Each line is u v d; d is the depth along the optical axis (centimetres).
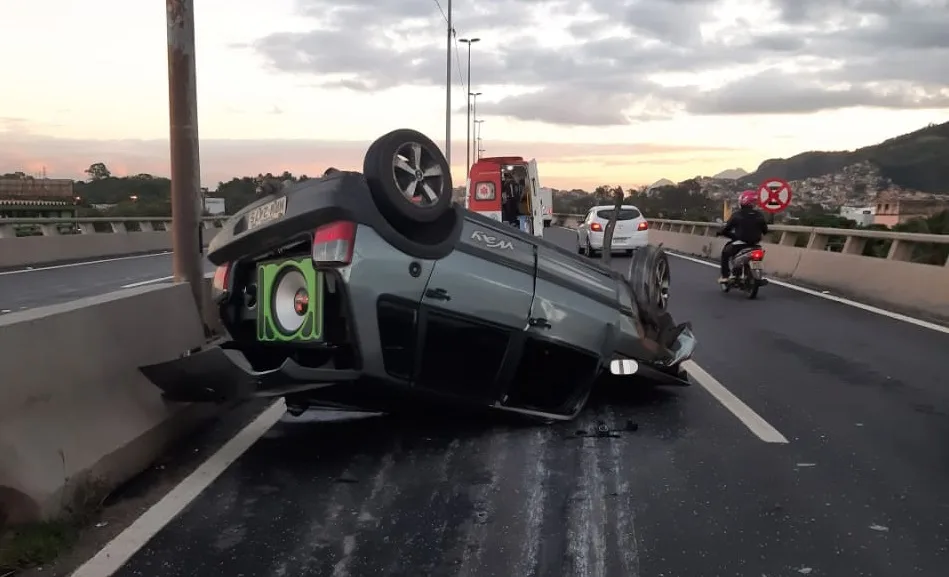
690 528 443
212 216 3019
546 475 531
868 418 658
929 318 1183
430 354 560
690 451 579
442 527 447
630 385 745
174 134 735
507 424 652
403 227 531
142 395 553
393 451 586
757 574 388
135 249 2825
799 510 466
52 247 2319
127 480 509
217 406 671
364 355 521
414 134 539
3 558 385
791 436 612
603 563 402
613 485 511
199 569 395
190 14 741
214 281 589
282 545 423
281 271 543
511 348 593
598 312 635
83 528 439
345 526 448
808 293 1515
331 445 600
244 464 555
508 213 2652
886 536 429
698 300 1431
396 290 527
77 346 484
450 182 559
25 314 458
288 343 538
